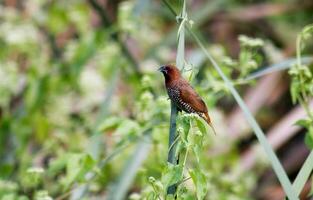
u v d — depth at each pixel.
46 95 11.03
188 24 6.19
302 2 15.36
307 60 9.27
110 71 10.66
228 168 11.31
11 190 7.93
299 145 13.85
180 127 5.18
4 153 10.27
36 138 10.84
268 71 7.79
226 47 15.52
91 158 7.02
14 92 11.18
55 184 8.91
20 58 12.86
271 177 13.16
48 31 12.77
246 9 15.52
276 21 15.41
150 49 12.65
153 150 8.23
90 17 13.90
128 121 7.33
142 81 7.79
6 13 12.55
